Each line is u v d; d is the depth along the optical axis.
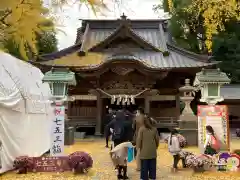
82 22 31.98
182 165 9.77
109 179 7.74
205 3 7.90
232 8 7.71
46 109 12.80
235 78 34.22
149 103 24.42
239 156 8.82
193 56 26.41
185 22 32.25
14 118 9.02
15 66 10.77
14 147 8.93
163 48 27.05
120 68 22.92
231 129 29.84
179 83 25.16
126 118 8.80
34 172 8.48
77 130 25.95
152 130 6.95
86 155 8.64
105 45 27.58
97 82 23.88
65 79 9.41
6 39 2.32
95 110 25.22
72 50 28.17
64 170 8.60
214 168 8.77
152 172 6.83
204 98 10.55
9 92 8.88
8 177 7.78
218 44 32.47
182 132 16.33
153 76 23.44
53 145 9.06
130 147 7.65
